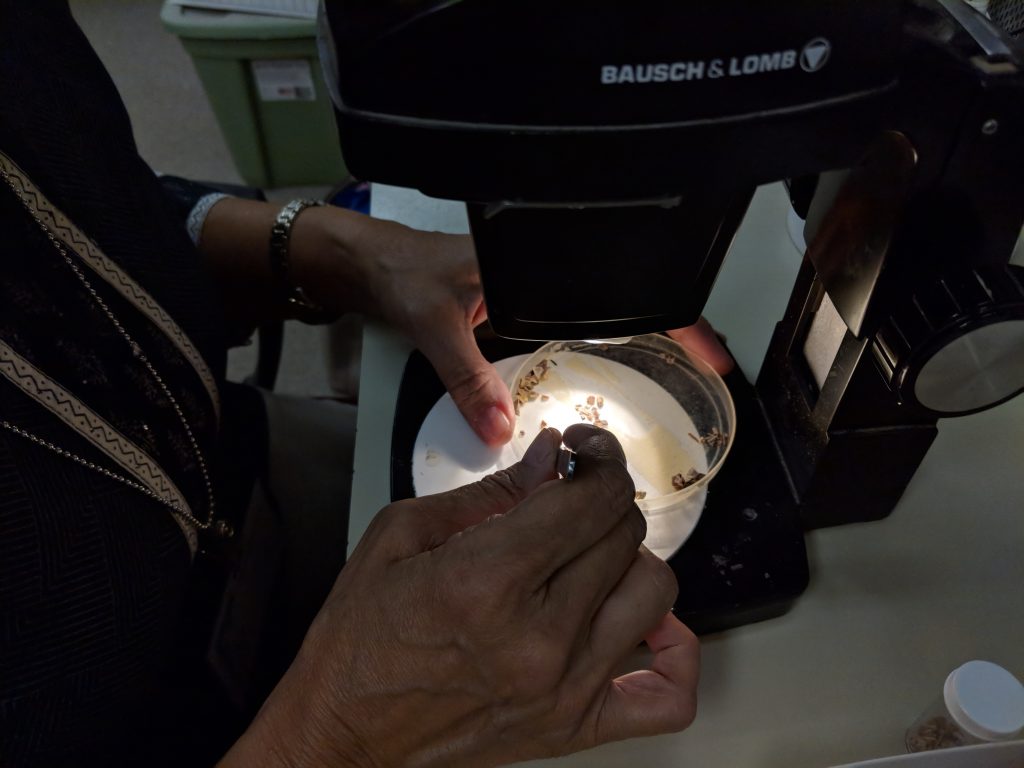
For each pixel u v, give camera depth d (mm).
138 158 634
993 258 398
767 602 509
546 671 397
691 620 506
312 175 1673
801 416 534
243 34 1309
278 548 728
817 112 284
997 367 409
